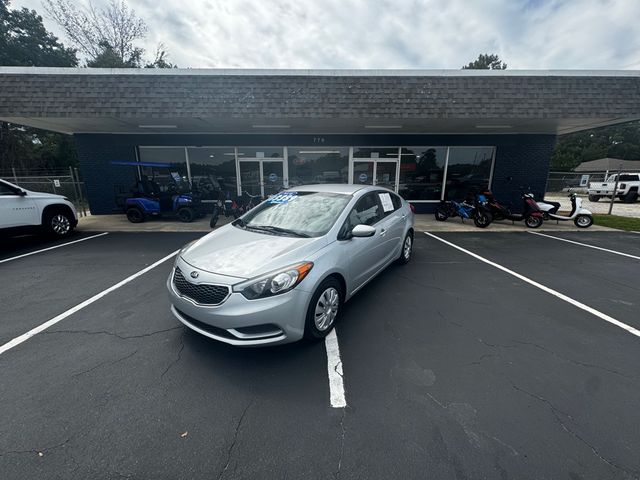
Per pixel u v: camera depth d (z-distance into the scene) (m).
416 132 10.16
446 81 7.54
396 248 4.69
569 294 4.00
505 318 3.35
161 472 1.65
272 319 2.44
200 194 10.10
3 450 1.76
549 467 1.66
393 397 2.18
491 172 10.85
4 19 23.48
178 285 2.75
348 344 2.83
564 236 7.61
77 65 25.61
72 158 25.84
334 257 2.96
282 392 2.23
